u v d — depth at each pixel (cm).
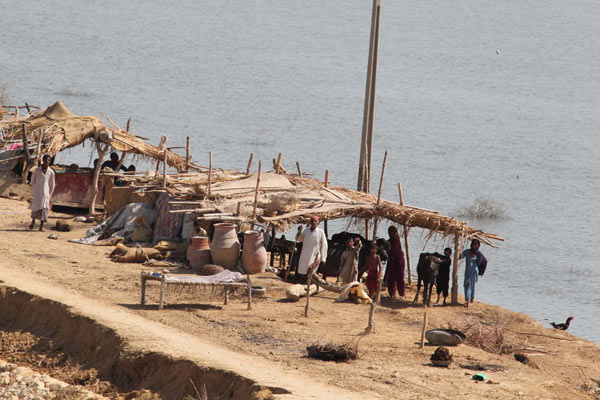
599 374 7281
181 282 7631
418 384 5919
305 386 5616
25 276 8219
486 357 7038
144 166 17350
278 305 8131
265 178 10850
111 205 10819
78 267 8844
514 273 15175
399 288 9269
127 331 6662
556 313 12719
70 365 6588
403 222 9662
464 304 9312
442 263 9169
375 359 6562
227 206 9725
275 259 10444
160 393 5947
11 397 5800
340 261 9156
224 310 7756
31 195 11844
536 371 6850
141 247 9688
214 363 5981
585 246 17800
